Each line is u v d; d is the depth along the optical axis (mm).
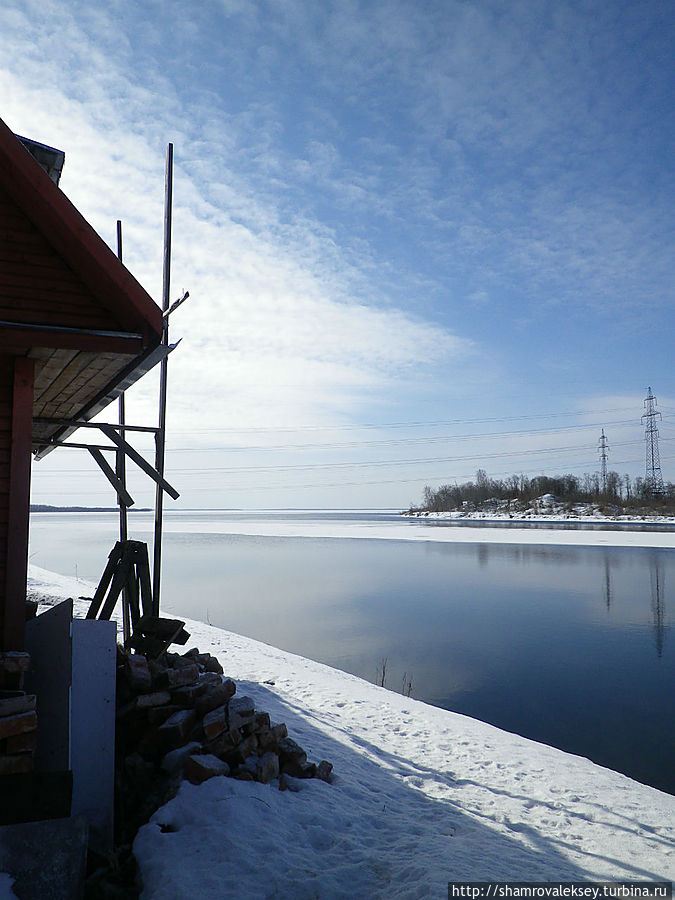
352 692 12305
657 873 5875
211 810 5434
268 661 14266
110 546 56906
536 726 12578
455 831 6320
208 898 4461
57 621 5777
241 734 6465
